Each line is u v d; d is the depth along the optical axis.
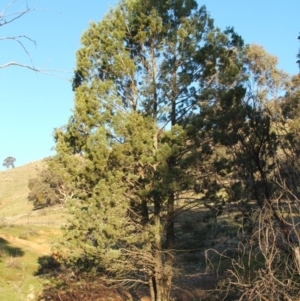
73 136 16.14
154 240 15.28
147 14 16.92
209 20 16.88
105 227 14.41
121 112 15.98
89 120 15.63
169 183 14.59
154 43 16.77
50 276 20.83
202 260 19.17
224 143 13.72
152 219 16.20
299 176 8.64
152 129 15.66
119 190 14.56
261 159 11.43
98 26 17.23
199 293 15.04
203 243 16.11
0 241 29.34
